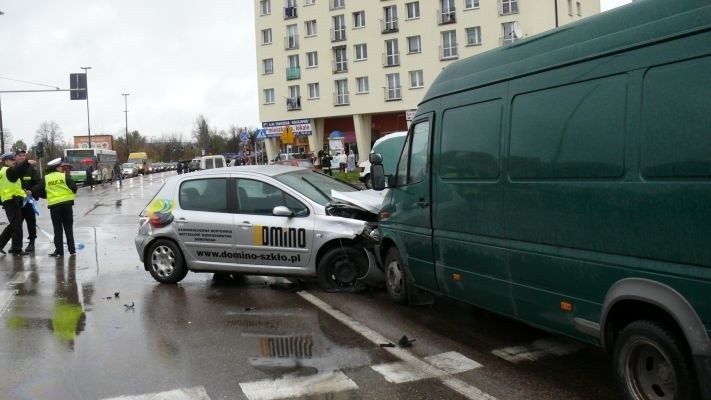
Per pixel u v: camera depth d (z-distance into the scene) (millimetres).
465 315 7082
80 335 6551
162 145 135375
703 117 3588
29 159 12617
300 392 4859
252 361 5613
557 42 4789
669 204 3783
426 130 6570
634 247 4031
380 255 7777
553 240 4734
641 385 4113
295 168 9594
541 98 4867
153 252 9180
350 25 59594
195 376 5250
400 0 56875
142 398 4789
